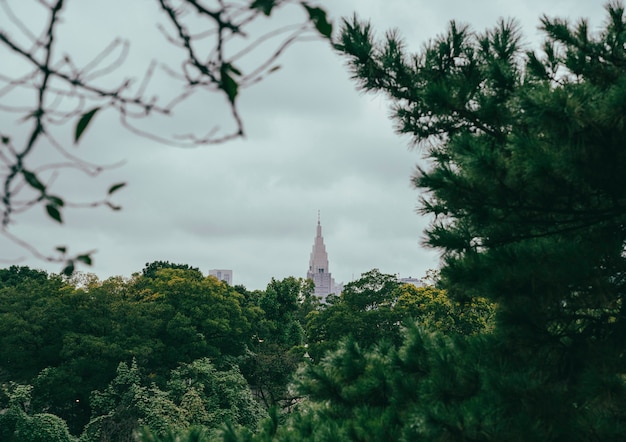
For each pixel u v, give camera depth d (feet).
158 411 89.10
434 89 25.29
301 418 25.85
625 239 22.74
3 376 112.37
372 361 25.34
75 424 111.45
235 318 138.21
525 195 20.99
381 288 133.39
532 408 18.99
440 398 20.29
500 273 20.51
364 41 28.07
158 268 172.04
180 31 4.34
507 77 25.55
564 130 18.21
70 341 110.52
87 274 130.62
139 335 119.96
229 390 101.91
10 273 159.43
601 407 19.71
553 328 22.99
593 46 24.03
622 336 22.31
